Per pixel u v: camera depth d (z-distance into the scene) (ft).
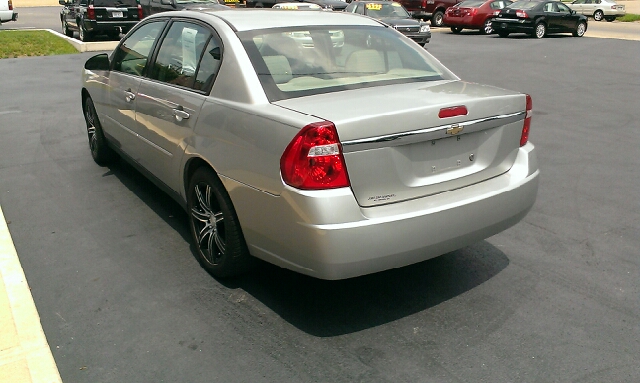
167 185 15.44
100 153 21.20
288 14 14.87
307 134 10.30
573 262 14.56
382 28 15.21
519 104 12.77
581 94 37.06
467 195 11.78
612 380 10.19
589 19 116.37
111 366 10.50
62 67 46.03
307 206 10.34
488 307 12.48
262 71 12.26
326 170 10.30
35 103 32.89
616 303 12.67
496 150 12.48
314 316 12.10
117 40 62.08
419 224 10.93
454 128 11.50
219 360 10.66
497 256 14.88
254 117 11.40
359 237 10.41
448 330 11.64
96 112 20.51
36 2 145.18
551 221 17.11
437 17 92.89
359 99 11.56
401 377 10.22
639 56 56.24
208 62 13.44
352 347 11.07
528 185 12.76
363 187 10.66
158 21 16.67
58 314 12.12
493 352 10.94
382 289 13.21
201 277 13.64
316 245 10.39
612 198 18.98
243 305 12.48
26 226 16.43
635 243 15.66
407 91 12.30
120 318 11.98
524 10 75.10
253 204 11.49
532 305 12.57
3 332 11.32
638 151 24.41
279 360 10.66
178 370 10.39
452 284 13.44
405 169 11.12
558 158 23.38
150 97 15.47
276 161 10.78
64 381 10.10
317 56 13.20
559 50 60.90
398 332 11.56
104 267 14.12
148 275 13.73
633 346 11.15
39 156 22.94
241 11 15.37
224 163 12.13
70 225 16.53
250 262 12.81
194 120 13.20
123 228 16.34
